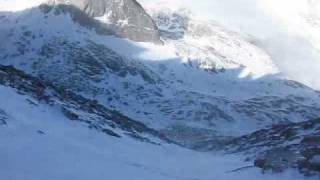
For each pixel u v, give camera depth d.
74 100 65.88
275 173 45.28
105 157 43.38
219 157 61.78
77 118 53.31
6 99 48.31
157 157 52.94
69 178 35.41
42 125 46.53
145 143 59.31
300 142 53.38
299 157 46.34
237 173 47.06
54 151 40.53
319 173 44.06
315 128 62.91
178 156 57.47
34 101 51.53
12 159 36.56
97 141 49.19
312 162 44.97
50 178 34.66
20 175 34.03
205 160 56.44
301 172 44.66
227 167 51.97
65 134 46.75
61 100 58.47
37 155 38.50
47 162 37.62
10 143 39.53
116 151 48.62
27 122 45.25
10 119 44.09
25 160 36.94
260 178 45.06
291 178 44.19
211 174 48.00
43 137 43.06
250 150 65.56
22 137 41.44
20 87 54.12
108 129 55.31
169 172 45.91
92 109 65.25
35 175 34.53
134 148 52.81
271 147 62.19
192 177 45.81
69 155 40.56
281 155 48.41
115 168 40.41
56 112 52.28
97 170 38.66
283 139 63.91
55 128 47.44
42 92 56.34
